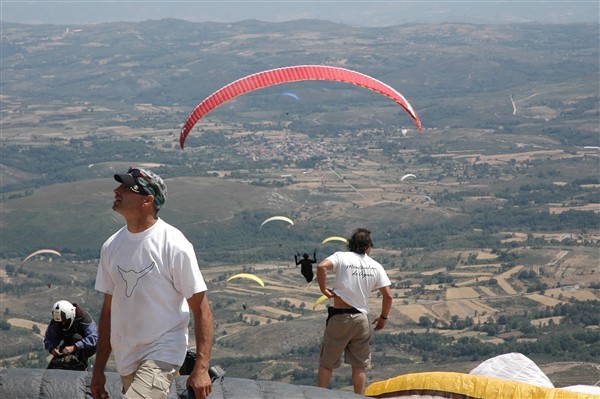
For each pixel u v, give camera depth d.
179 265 6.29
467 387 8.02
